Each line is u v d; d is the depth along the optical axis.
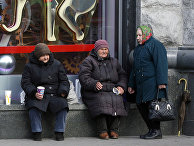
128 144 12.23
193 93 13.91
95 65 13.26
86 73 13.20
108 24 14.47
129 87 13.52
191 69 13.91
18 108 13.03
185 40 14.31
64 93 12.84
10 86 14.09
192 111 13.91
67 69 14.41
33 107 12.57
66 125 13.32
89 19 14.52
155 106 12.63
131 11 14.26
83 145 12.03
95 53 13.41
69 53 14.43
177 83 14.00
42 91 12.39
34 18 14.25
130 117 13.76
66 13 14.42
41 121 13.12
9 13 14.10
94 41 14.50
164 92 12.78
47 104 12.64
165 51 12.87
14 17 14.14
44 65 12.91
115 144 12.22
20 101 14.05
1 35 14.09
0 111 12.99
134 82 13.48
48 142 12.45
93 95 13.10
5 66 14.04
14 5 14.12
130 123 13.77
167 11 14.06
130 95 13.85
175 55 13.96
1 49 14.07
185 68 13.92
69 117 13.34
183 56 13.80
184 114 13.81
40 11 14.28
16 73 14.14
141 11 13.91
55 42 14.38
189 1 14.23
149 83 12.82
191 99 13.92
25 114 13.09
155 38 13.98
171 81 13.95
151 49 12.85
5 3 14.07
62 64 14.39
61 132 12.73
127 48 14.34
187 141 12.86
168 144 12.32
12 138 13.07
